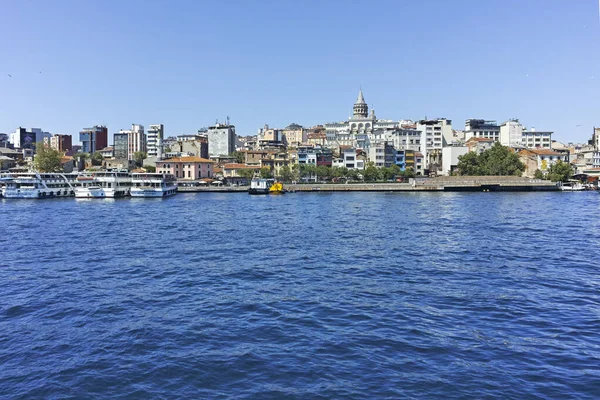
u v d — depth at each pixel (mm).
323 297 31344
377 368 20703
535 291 32344
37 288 33969
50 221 78500
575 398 18156
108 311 28641
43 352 22734
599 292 31984
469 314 27562
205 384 19562
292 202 124562
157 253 47500
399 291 32625
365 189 172875
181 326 25953
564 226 67625
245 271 39219
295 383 19531
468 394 18469
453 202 119500
